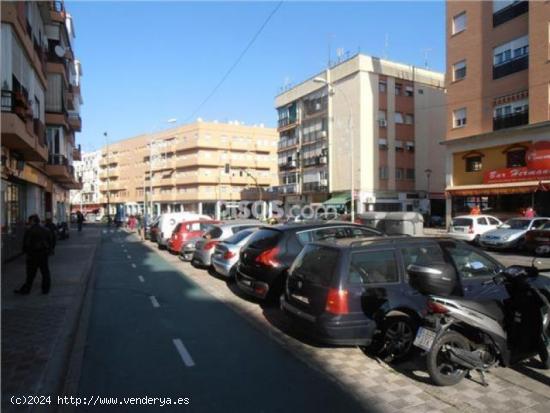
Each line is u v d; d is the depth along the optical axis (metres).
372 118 43.69
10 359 5.59
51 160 25.86
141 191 89.31
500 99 27.52
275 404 4.46
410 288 5.91
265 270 8.48
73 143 39.69
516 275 5.18
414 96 46.22
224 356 5.92
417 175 45.91
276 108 58.88
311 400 4.56
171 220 22.62
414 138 46.00
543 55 24.36
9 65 13.23
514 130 25.91
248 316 8.15
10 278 12.11
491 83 28.11
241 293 10.34
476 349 5.06
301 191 53.44
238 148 77.81
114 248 23.03
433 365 4.82
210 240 14.12
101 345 6.44
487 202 28.17
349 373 5.30
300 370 5.40
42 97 19.84
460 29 30.33
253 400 4.56
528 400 4.55
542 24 24.39
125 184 94.94
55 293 9.97
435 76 47.88
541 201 24.97
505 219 26.98
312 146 51.38
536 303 5.16
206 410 4.33
